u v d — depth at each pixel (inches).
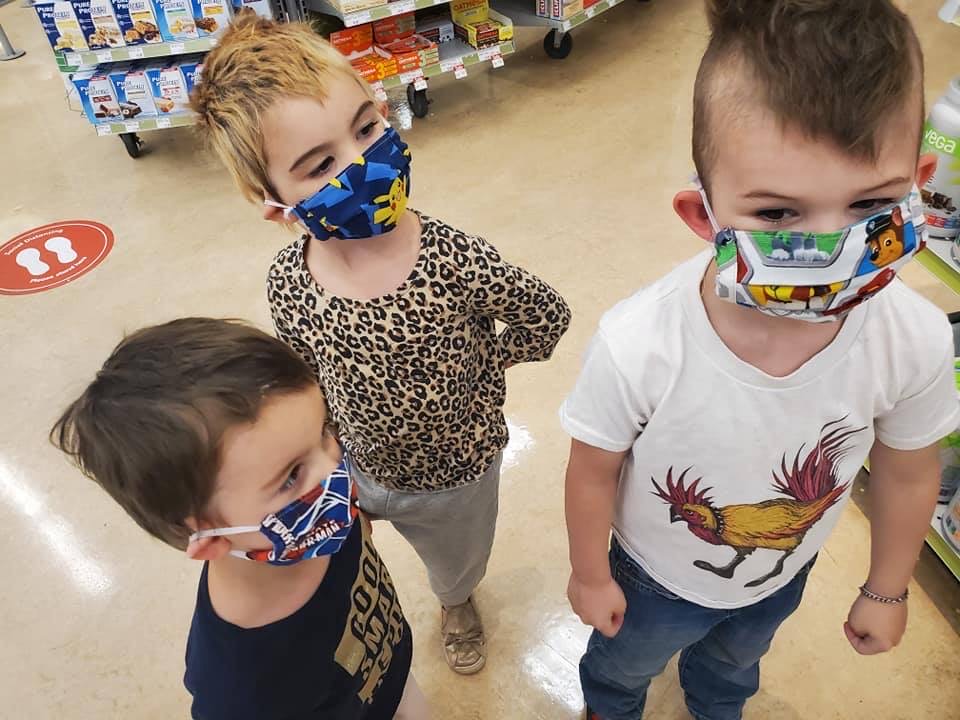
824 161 25.8
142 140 151.1
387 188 40.8
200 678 36.1
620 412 35.3
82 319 109.5
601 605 43.8
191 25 128.1
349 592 39.1
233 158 40.9
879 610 43.2
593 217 117.1
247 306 108.4
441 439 47.9
